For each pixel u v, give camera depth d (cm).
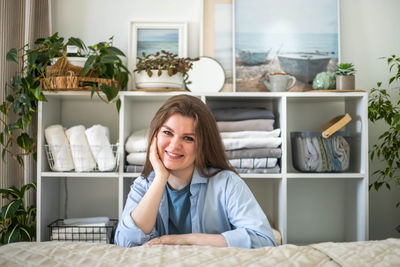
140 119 232
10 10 208
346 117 197
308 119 233
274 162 196
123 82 207
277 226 211
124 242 115
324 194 234
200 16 228
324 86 202
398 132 223
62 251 63
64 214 230
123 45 232
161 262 59
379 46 235
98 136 194
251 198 122
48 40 188
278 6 229
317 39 228
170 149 111
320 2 229
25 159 212
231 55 228
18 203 190
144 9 234
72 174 194
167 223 128
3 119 206
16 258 61
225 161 128
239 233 109
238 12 228
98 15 233
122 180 195
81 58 192
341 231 233
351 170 213
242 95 199
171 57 196
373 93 233
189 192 128
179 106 113
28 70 203
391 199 234
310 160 198
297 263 59
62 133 198
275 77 204
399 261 59
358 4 235
